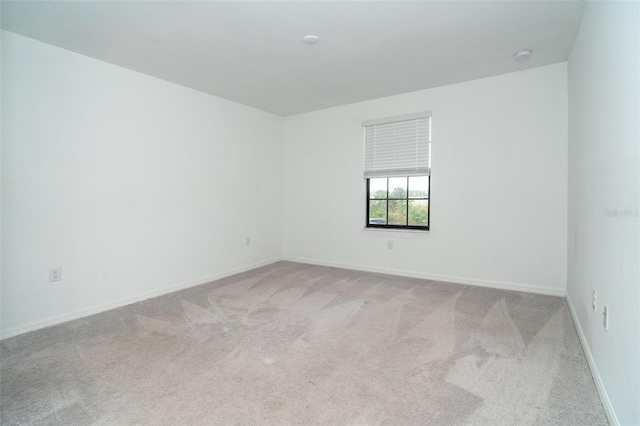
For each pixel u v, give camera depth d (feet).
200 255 13.05
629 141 4.40
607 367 5.25
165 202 11.79
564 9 7.50
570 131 9.98
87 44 8.96
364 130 14.89
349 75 11.59
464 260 12.70
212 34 8.53
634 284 4.13
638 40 4.06
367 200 15.26
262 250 16.25
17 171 8.34
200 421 5.03
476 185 12.34
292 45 9.21
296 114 16.98
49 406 5.38
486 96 12.03
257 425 4.94
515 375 6.22
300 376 6.26
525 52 9.79
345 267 15.72
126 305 10.46
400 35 8.70
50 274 8.92
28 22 7.79
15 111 8.28
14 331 8.26
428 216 13.73
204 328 8.55
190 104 12.68
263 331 8.34
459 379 6.11
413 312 9.61
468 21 8.02
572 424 4.91
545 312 9.47
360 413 5.19
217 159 13.79
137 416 5.14
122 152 10.53
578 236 8.39
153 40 8.80
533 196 11.35
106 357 7.02
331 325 8.70
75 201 9.44
